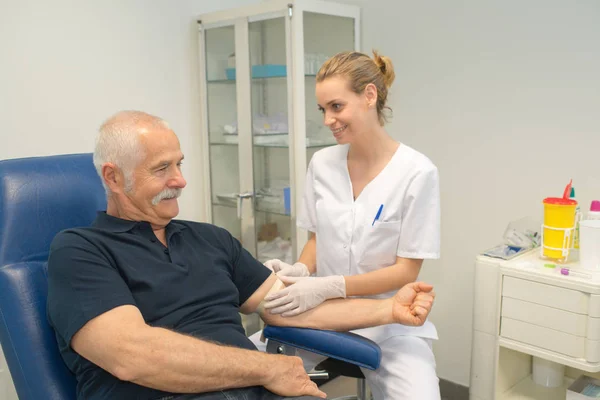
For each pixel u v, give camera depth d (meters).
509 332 1.85
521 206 2.20
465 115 2.31
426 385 1.50
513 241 2.02
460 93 2.31
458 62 2.29
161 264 1.34
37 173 1.45
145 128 1.33
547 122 2.08
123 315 1.16
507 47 2.14
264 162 2.53
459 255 2.42
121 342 1.13
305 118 2.38
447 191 2.41
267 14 2.35
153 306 1.30
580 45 1.97
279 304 1.53
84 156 1.57
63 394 1.25
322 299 1.56
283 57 2.34
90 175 1.54
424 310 1.45
